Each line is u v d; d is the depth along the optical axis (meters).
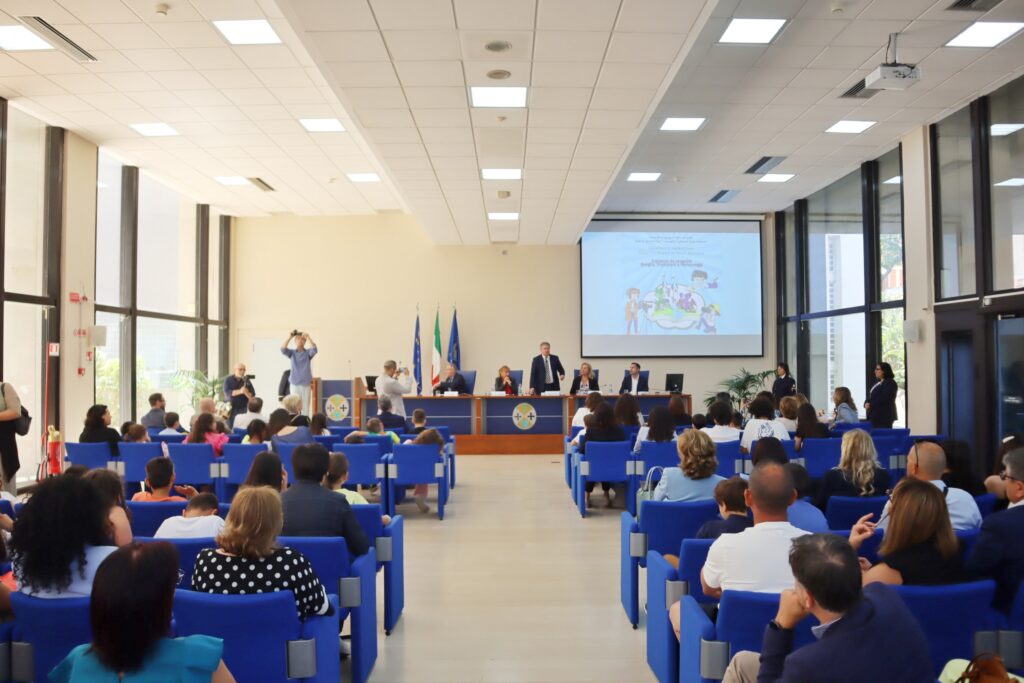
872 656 1.61
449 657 3.63
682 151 10.54
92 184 9.72
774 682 1.77
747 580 2.47
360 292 14.91
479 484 8.98
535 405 11.84
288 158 10.55
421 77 6.44
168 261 12.54
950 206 9.29
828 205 12.99
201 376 12.96
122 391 10.90
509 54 5.98
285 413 7.02
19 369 8.66
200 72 7.36
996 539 2.59
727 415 6.52
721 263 14.91
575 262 15.06
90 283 9.65
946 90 8.19
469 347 14.92
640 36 5.67
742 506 3.05
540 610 4.36
